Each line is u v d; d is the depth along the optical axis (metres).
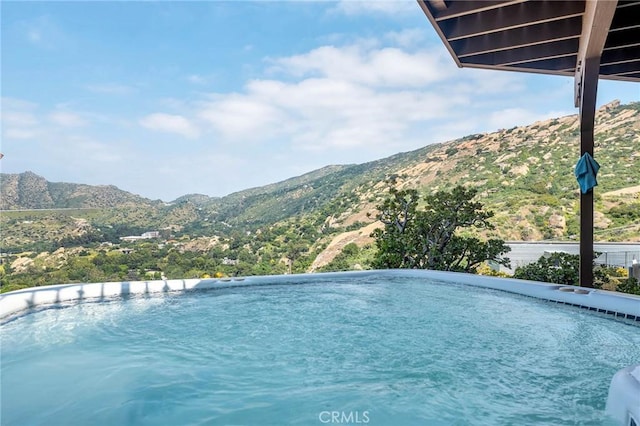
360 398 1.83
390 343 2.62
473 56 5.57
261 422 1.65
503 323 3.00
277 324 3.09
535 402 1.76
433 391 1.89
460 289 4.18
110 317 3.28
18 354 2.47
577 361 2.24
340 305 3.66
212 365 2.28
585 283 3.90
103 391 1.96
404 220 6.95
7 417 1.72
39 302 3.38
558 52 5.08
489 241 6.81
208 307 3.60
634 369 1.58
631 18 4.31
